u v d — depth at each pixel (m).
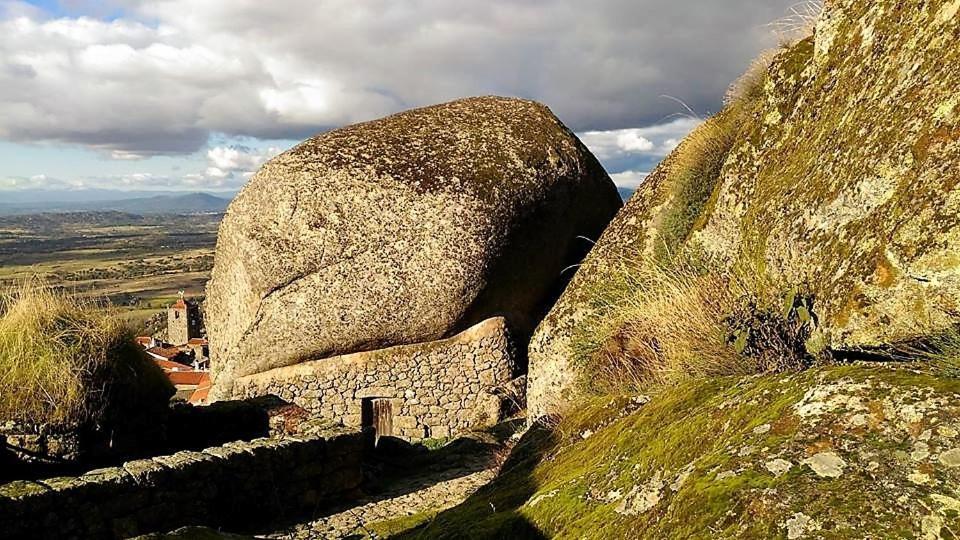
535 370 8.59
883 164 2.86
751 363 3.72
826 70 4.11
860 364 2.35
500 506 3.33
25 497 6.24
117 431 8.69
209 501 7.52
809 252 3.23
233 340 13.52
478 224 12.34
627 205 9.16
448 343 12.73
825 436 1.97
